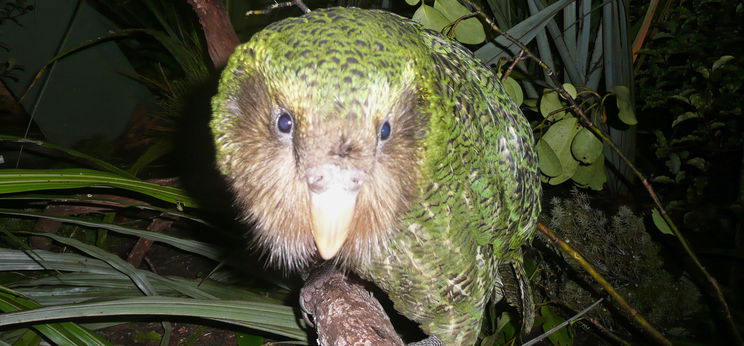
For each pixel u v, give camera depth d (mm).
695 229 1068
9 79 1350
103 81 1414
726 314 796
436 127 500
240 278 1037
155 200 1015
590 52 1282
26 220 1122
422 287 571
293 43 453
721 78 1106
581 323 998
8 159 1425
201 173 1078
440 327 608
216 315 690
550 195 1219
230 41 751
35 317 613
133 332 945
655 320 973
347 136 447
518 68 1041
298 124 455
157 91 1536
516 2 1253
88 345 705
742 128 1099
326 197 458
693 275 1030
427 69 494
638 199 1199
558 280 1028
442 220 536
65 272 972
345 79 443
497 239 605
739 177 1148
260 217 527
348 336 535
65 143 1420
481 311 615
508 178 594
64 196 867
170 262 1128
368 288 707
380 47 456
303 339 731
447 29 726
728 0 1167
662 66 1263
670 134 1336
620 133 1159
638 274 999
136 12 1538
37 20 1304
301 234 526
